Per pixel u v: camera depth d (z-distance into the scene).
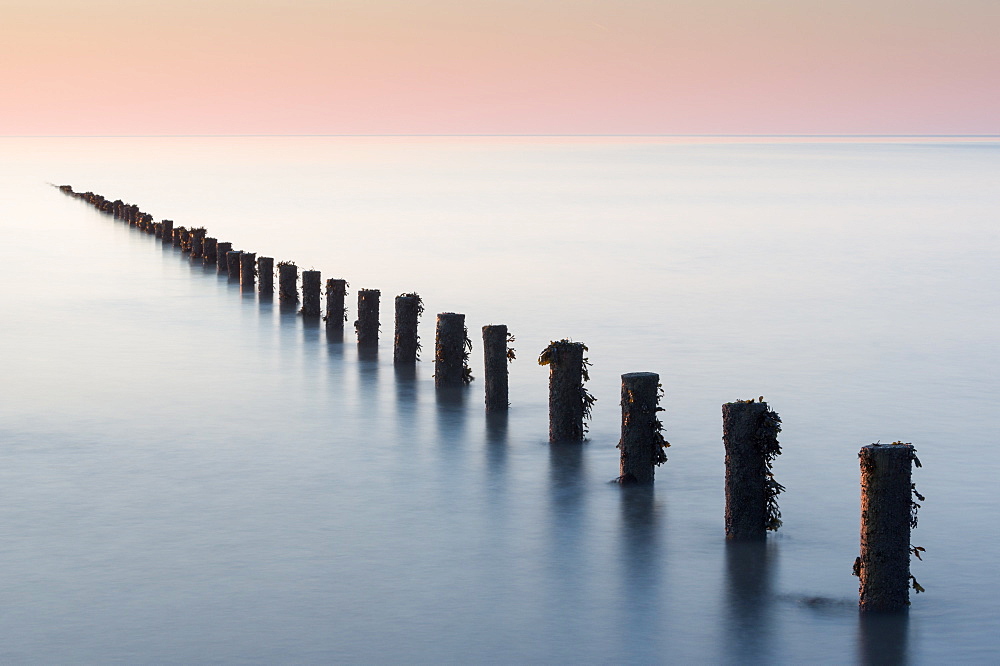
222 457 16.53
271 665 10.07
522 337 27.19
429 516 14.03
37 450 16.83
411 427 18.20
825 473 16.36
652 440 15.29
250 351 24.22
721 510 14.34
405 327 22.50
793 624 11.03
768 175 120.62
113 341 25.28
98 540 13.12
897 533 11.27
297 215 64.50
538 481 15.45
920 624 11.08
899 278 38.56
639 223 60.31
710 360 24.59
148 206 71.38
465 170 131.75
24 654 10.23
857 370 23.66
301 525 13.69
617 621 11.05
